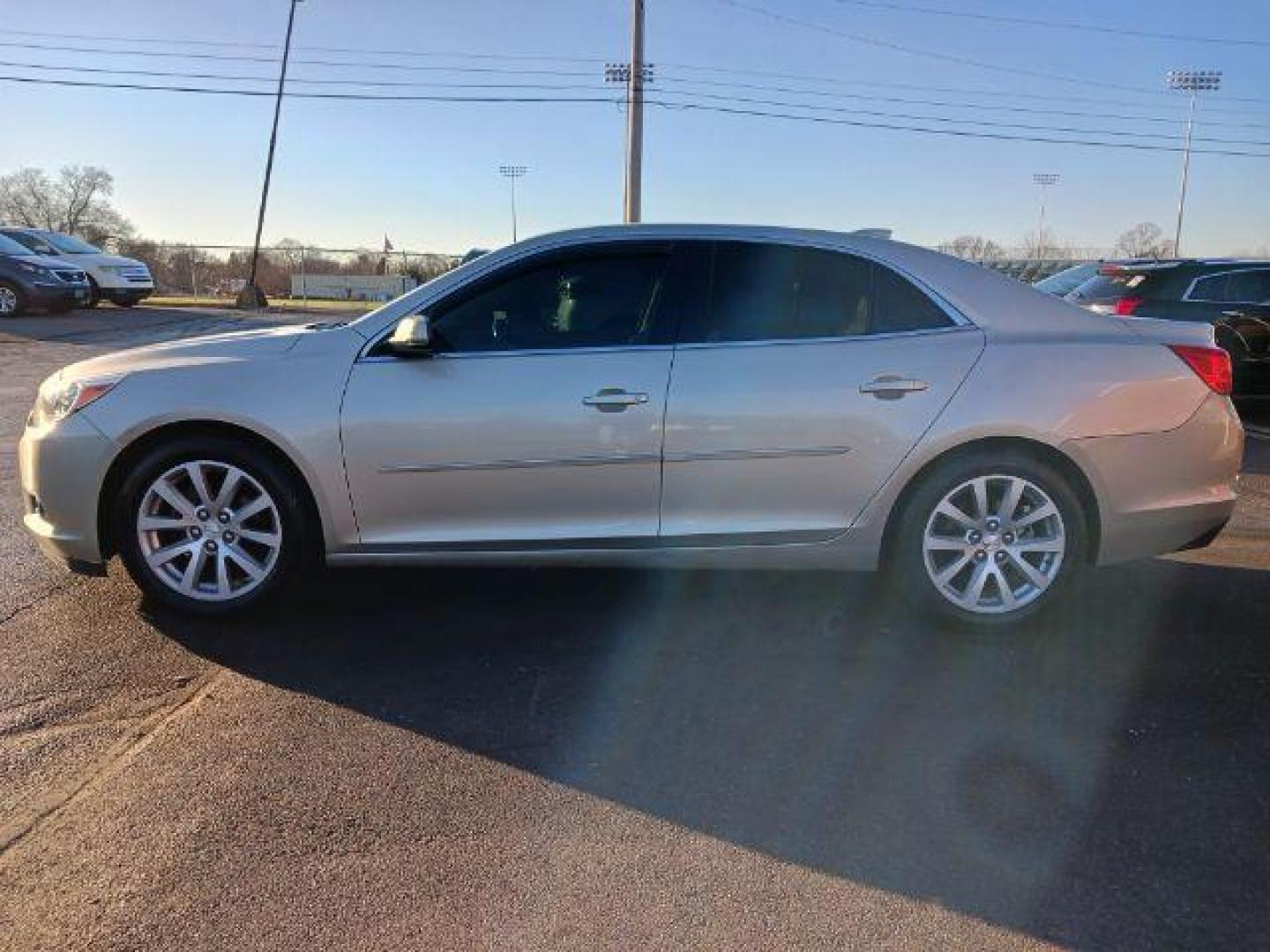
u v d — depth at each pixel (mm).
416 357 4180
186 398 4141
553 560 4277
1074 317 4398
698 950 2420
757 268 4305
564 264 4301
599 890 2637
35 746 3322
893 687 3871
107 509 4289
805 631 4410
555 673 3963
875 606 4711
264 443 4230
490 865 2732
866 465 4195
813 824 2945
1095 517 4305
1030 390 4184
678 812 3006
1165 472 4277
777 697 3773
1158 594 4953
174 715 3561
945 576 4305
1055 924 2521
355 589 4871
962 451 4242
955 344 4246
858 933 2486
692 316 4254
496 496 4203
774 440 4168
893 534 4328
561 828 2912
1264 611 4719
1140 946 2445
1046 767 3279
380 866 2717
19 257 20906
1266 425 10016
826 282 4320
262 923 2488
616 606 4688
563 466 4172
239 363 4223
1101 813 3012
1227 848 2838
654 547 4262
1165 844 2854
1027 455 4238
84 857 2734
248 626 4375
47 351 15117
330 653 4117
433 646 4207
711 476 4191
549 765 3260
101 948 2396
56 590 4746
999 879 2699
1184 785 3168
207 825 2889
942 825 2947
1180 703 3744
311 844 2811
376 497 4199
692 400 4148
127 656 4043
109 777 3135
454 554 4262
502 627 4430
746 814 2994
